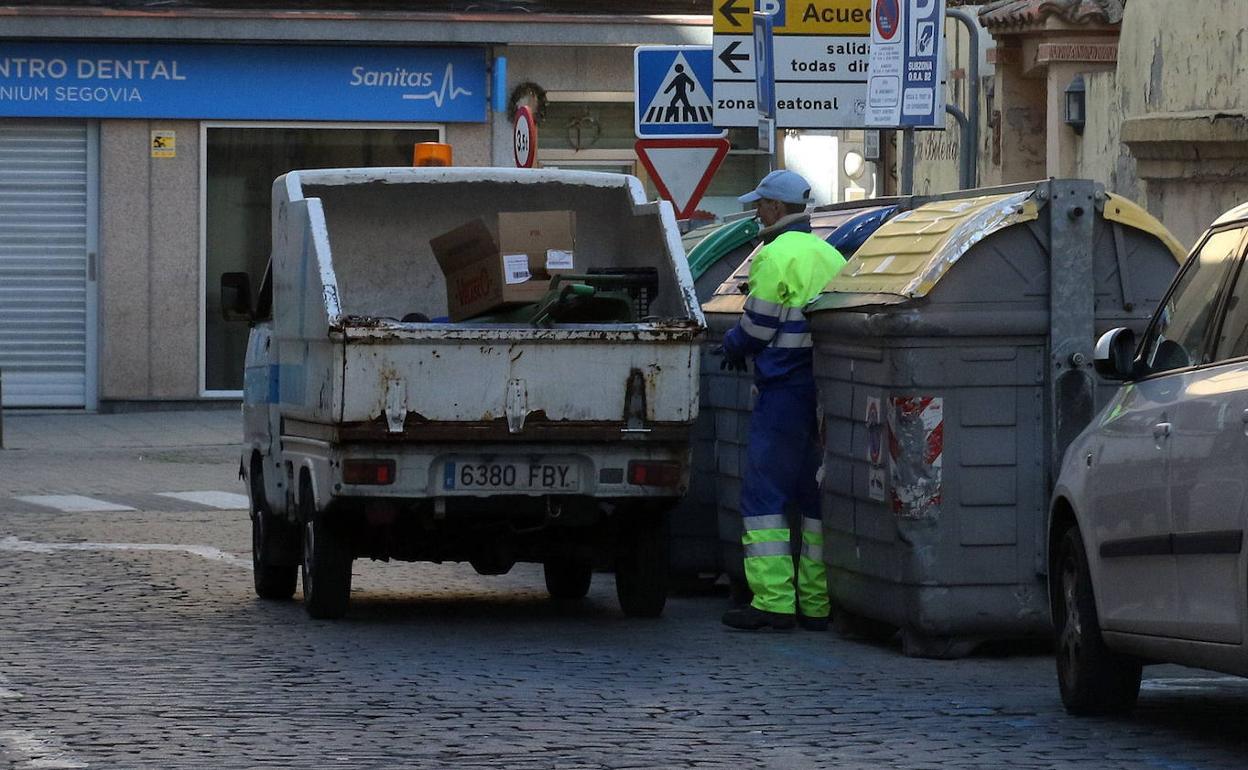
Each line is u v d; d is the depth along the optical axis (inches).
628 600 1229.7
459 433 1117.7
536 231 1191.6
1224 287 809.5
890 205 1253.7
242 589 1374.3
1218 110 1662.2
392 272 1365.7
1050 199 1042.7
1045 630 1048.8
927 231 1080.2
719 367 1294.3
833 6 1749.5
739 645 1110.4
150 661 1036.5
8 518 1818.4
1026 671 1019.3
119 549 1592.0
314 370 1150.3
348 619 1219.2
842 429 1115.9
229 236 2881.4
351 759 781.9
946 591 1043.3
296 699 922.1
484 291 1194.0
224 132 2869.1
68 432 2640.3
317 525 1184.2
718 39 1724.9
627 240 1323.8
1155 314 869.2
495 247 1192.8
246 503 1961.1
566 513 1147.3
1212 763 772.6
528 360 1123.3
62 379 2871.6
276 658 1050.1
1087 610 872.3
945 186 2468.0
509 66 2928.2
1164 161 1745.8
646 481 1147.3
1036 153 2231.8
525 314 1198.9
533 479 1138.0
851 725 860.6
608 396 1132.5
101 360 2866.6
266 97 2859.3
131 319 2866.6
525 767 767.7
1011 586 1046.4
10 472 2224.4
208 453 2423.7
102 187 2851.9
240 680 976.9
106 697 926.4
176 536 1694.1
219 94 2849.4
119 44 2824.8
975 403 1042.7
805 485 1167.6
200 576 1439.5
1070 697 886.4
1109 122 1932.8
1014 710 901.8
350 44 2866.6
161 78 2837.1
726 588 1414.9
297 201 1202.0
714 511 1341.0
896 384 1042.7
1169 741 820.6
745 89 1726.1
